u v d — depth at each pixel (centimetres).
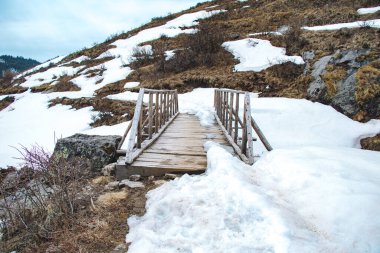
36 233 297
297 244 225
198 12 2656
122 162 477
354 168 349
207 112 1086
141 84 1658
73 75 2258
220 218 277
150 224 294
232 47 1727
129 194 391
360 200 265
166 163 476
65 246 275
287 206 290
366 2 1839
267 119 996
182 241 254
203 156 525
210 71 1593
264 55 1552
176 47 2031
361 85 999
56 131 1318
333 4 1983
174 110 1119
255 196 290
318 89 1123
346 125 941
